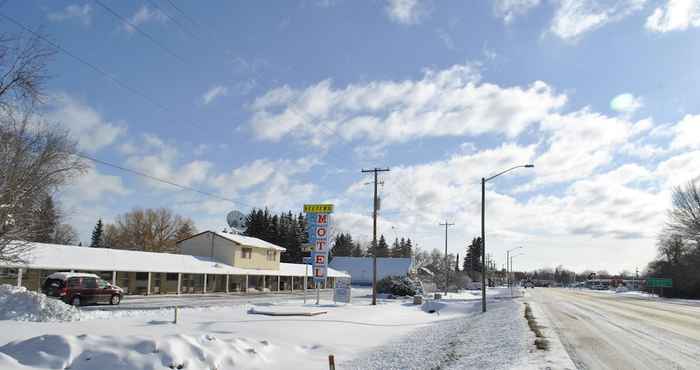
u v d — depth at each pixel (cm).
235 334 1791
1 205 2491
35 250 3716
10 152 2597
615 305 4634
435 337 2177
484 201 3947
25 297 2089
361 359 1598
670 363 1348
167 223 9244
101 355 1191
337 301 3897
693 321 2755
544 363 1316
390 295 5706
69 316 2048
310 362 1506
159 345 1251
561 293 9288
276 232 10962
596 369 1252
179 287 4838
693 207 6912
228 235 6231
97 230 10556
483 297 3866
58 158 2797
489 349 1666
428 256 18438
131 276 4662
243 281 6162
